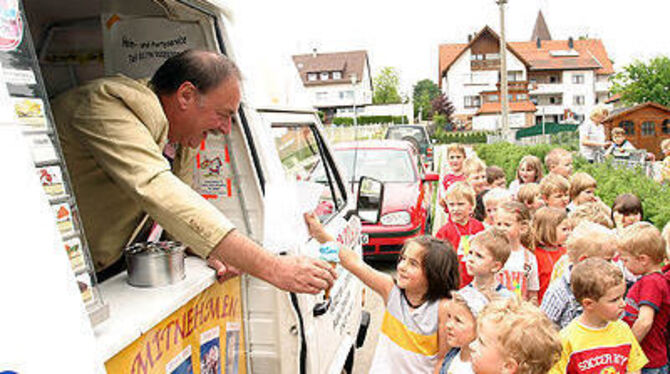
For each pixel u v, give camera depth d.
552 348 2.11
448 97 79.94
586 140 10.45
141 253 1.89
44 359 1.08
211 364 2.10
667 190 6.44
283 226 2.36
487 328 2.18
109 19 2.54
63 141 1.93
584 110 78.06
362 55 71.69
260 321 2.41
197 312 1.99
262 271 1.85
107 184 2.02
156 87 2.09
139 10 2.45
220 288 2.17
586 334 2.87
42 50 2.64
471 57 78.69
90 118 1.85
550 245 4.21
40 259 1.13
